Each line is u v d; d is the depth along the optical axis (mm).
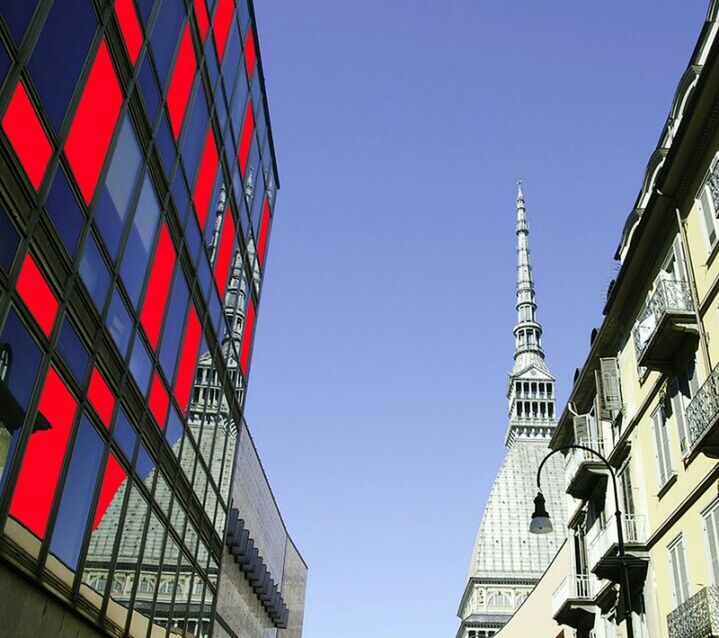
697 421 21062
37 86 14242
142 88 19953
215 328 29719
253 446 63250
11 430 14164
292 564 90750
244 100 32406
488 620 189875
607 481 31688
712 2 24484
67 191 15953
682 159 23750
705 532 22000
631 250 27781
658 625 24984
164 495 24266
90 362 17812
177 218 23703
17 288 14094
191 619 27812
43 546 15789
